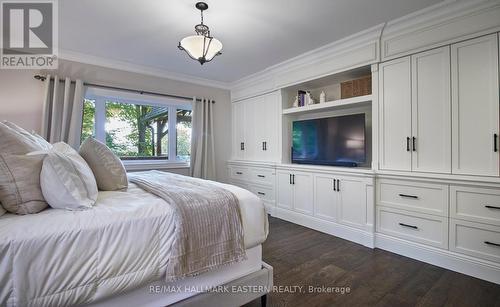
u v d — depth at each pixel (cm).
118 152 385
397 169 254
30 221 104
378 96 268
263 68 393
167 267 123
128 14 237
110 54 336
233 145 483
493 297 178
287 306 168
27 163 120
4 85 298
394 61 255
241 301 152
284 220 367
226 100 485
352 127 308
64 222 107
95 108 364
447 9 217
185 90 434
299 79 350
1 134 123
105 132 373
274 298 177
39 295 97
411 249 242
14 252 93
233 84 474
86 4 221
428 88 233
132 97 380
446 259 220
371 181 267
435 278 204
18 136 132
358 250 260
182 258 125
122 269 113
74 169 130
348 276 207
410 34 243
